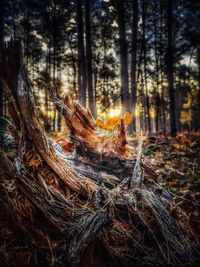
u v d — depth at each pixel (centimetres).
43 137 206
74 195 216
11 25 2414
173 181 464
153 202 220
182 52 509
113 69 2269
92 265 185
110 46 2305
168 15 926
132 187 231
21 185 179
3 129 317
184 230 229
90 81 1238
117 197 216
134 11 1267
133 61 1238
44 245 180
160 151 689
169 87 984
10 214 175
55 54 2405
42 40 2595
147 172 252
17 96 196
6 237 186
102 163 237
